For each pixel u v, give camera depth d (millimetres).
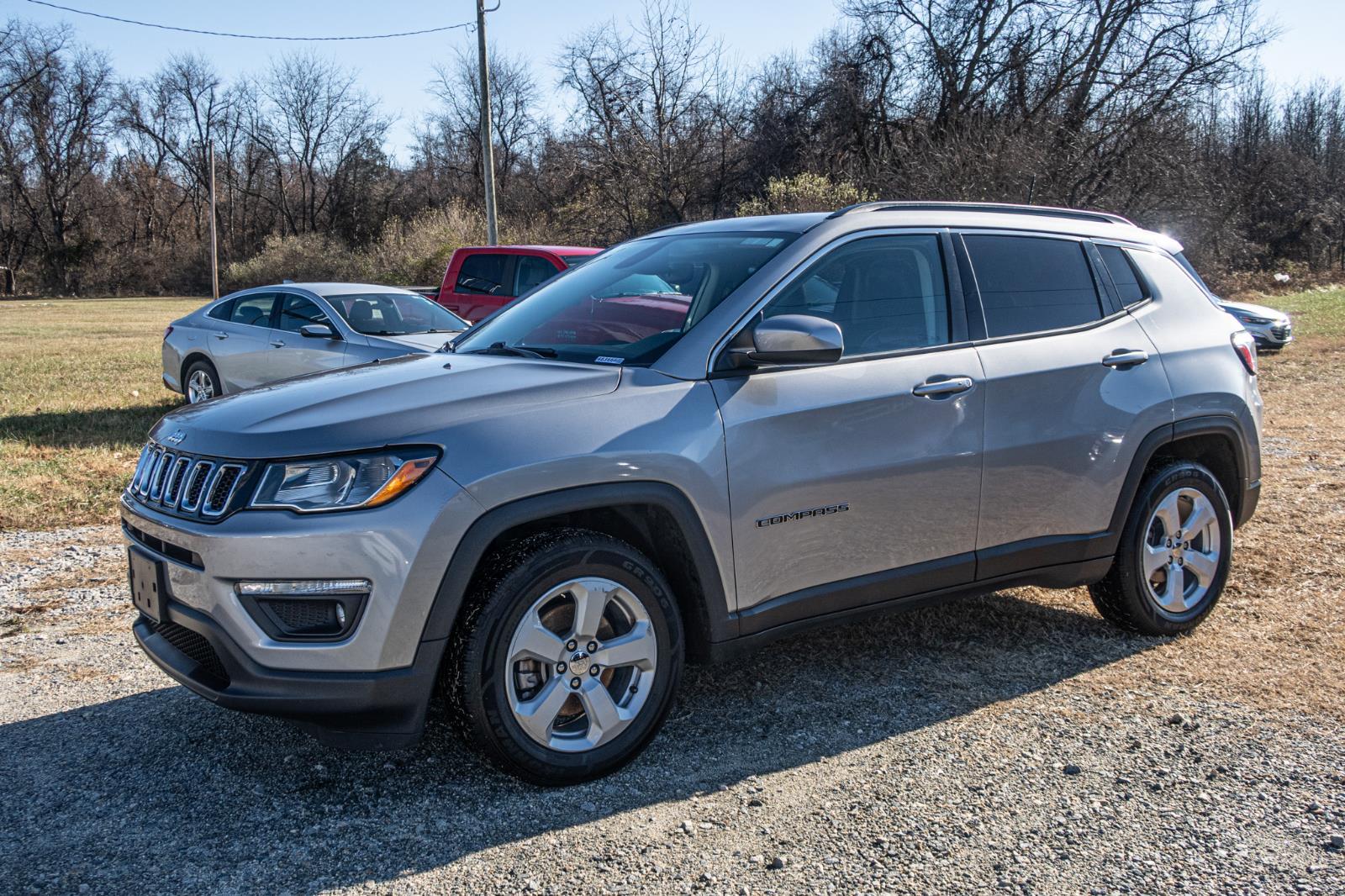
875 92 36750
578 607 3176
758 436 3439
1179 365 4488
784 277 3658
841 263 3799
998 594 5148
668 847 2887
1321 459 8211
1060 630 4629
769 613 3543
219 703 2982
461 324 10500
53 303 52125
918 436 3754
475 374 3447
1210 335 4684
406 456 2977
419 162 67875
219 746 3543
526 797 3176
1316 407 10875
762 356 3391
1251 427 4719
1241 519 4820
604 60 39344
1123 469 4273
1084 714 3746
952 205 4176
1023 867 2777
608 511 3365
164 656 3250
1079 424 4141
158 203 71312
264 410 3266
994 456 3938
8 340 22891
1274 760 3373
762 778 3291
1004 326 4086
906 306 3889
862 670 4191
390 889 2697
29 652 4434
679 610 3484
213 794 3209
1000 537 4035
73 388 13305
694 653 3531
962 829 2975
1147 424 4316
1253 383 4805
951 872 2758
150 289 66812
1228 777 3268
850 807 3104
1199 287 4809
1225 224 29641
